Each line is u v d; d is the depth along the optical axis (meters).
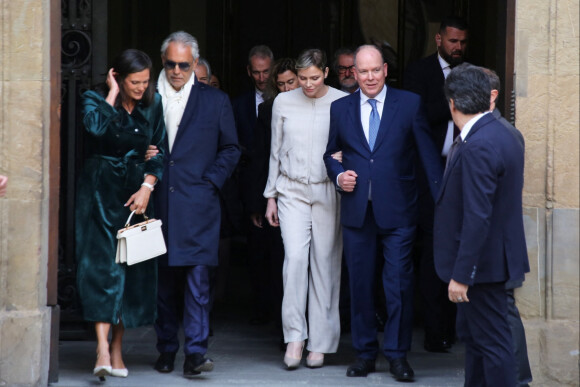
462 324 7.46
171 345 9.28
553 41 8.39
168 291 9.20
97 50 10.34
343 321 11.09
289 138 9.40
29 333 8.38
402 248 8.99
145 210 8.77
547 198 8.47
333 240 9.40
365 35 15.50
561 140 8.42
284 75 10.16
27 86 8.36
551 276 8.48
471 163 6.94
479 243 6.91
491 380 7.22
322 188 9.34
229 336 10.98
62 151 10.41
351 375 9.13
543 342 8.48
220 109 9.11
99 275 8.58
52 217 8.70
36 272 8.42
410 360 9.89
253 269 11.55
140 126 8.66
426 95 10.33
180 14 15.56
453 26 10.20
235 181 10.86
